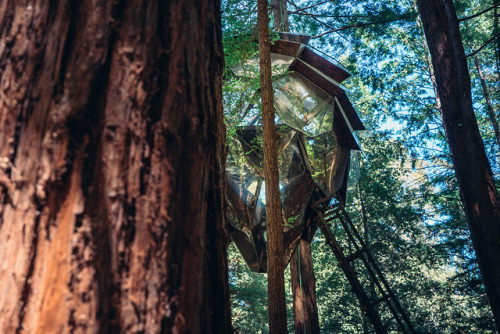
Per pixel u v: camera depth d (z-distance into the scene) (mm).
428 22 8750
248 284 15398
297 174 7324
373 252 17312
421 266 17766
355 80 16984
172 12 913
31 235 683
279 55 7105
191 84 900
